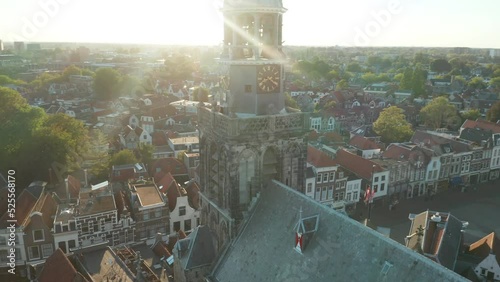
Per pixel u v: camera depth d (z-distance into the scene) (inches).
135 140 4906.5
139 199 2970.0
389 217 3627.0
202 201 1710.1
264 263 1264.8
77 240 2758.4
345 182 3730.3
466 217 3668.8
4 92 4485.7
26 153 3922.2
